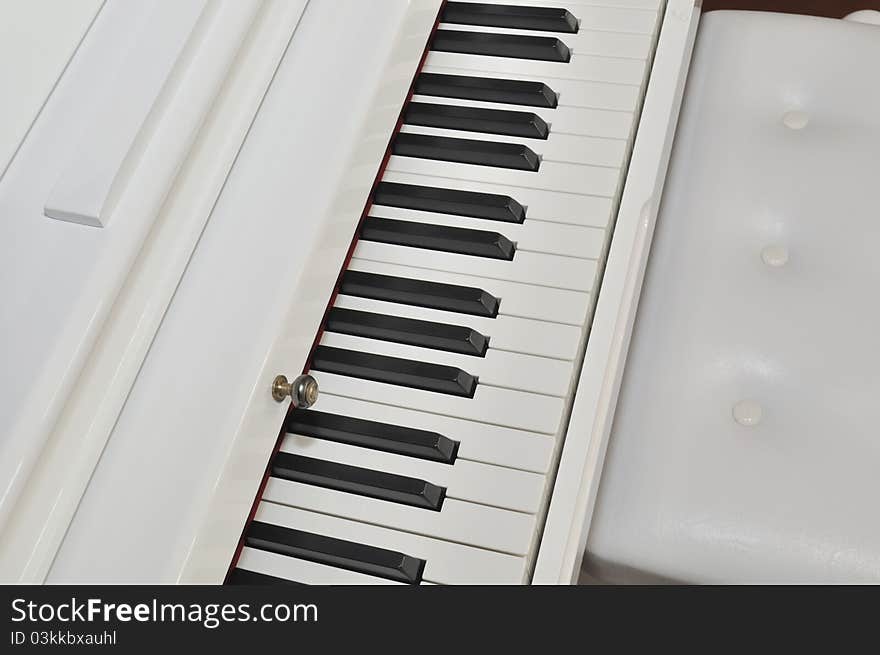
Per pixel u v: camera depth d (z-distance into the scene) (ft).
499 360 3.22
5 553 2.43
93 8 3.13
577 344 3.24
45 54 3.01
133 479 2.64
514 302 3.33
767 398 3.81
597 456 3.08
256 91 3.18
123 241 2.70
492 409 3.14
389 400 3.18
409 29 3.63
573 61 3.88
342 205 3.27
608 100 3.76
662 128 3.67
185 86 2.94
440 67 3.92
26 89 2.95
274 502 3.06
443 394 3.18
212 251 2.96
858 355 3.82
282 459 3.10
